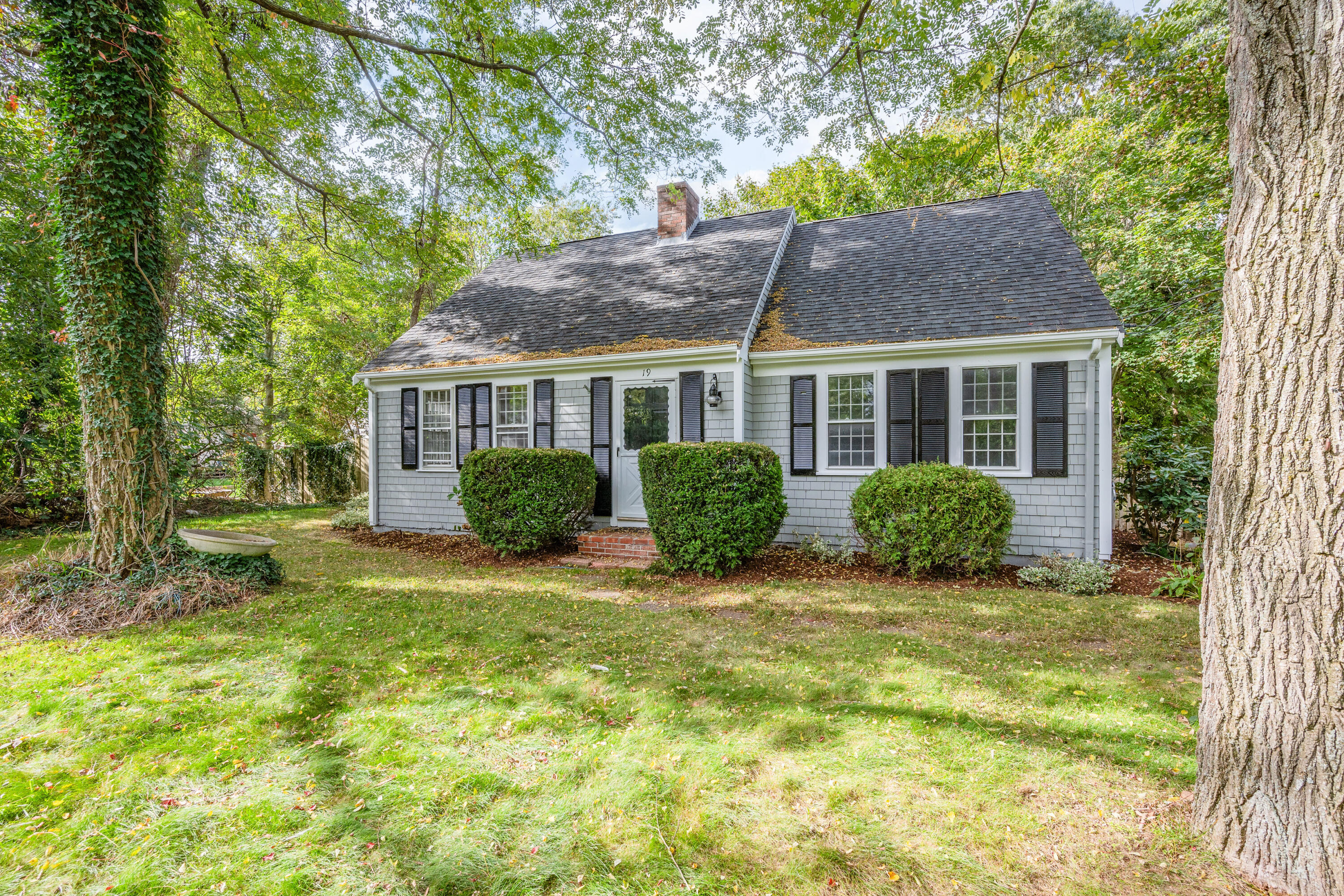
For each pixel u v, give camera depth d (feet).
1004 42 16.07
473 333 33.53
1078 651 13.30
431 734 9.50
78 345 16.80
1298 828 5.70
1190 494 22.70
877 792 7.81
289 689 11.20
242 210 33.35
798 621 15.98
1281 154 5.81
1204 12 27.73
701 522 21.34
